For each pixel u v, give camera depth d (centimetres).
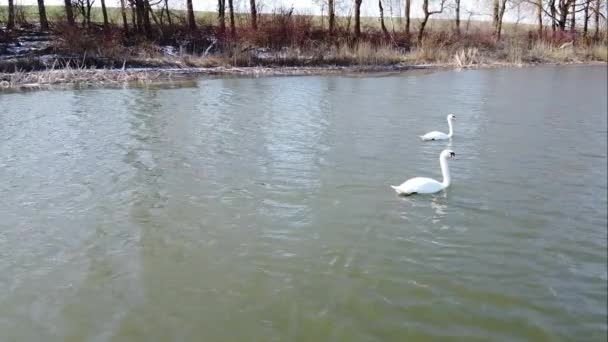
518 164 1410
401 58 3934
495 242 946
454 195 1167
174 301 756
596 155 1504
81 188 1195
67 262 863
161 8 4350
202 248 913
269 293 778
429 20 5956
